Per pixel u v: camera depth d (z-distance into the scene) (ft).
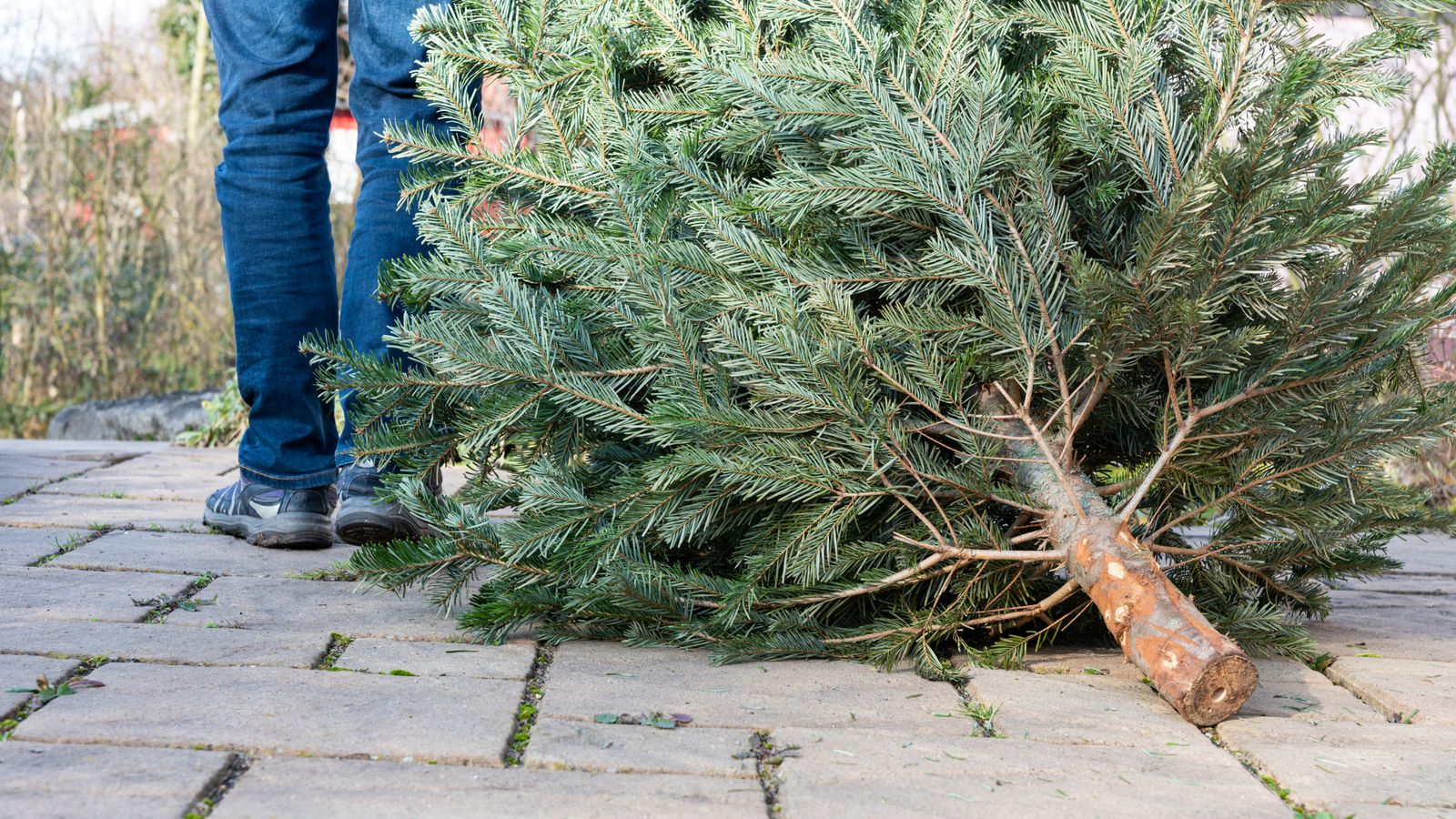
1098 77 6.27
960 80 6.42
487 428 7.23
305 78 8.67
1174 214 5.59
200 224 27.12
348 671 6.16
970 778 5.02
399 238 8.49
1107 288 5.82
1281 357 6.13
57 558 8.40
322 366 8.98
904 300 6.95
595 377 7.11
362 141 8.67
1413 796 4.99
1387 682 6.63
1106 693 6.32
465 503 7.47
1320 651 7.32
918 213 6.66
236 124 8.64
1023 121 6.59
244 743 5.01
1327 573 7.55
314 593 7.75
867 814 4.61
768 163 7.27
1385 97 6.74
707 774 5.00
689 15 8.01
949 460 7.16
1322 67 5.93
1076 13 6.75
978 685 6.35
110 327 26.30
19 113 25.57
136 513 10.36
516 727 5.45
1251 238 5.96
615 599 6.71
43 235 25.71
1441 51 17.90
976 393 7.00
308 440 9.11
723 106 7.27
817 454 6.57
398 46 8.50
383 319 8.45
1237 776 5.16
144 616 6.98
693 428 6.55
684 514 6.81
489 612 6.72
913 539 6.78
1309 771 5.25
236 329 8.88
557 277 7.47
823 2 6.84
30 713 5.26
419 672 6.19
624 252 7.10
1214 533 7.26
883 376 6.55
